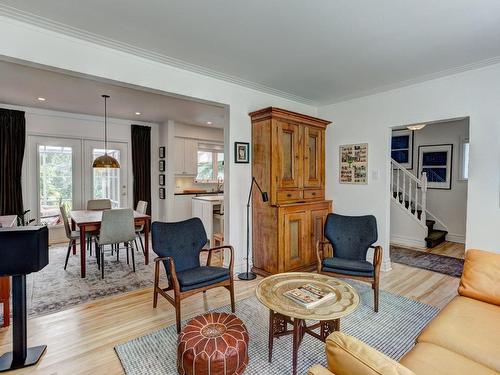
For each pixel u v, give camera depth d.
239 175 3.80
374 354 0.86
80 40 2.54
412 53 2.81
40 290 3.25
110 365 1.97
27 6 2.06
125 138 6.25
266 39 2.56
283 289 2.15
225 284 2.70
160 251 2.76
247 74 3.40
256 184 3.76
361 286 3.43
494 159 3.03
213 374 1.69
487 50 2.74
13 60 2.29
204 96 3.43
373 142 4.07
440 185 5.86
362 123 4.19
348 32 2.42
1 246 1.84
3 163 4.74
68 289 3.28
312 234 3.91
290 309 1.82
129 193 6.35
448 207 5.77
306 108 4.64
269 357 2.01
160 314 2.70
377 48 2.72
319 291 2.06
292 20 2.24
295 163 3.82
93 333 2.38
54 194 5.43
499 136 3.00
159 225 2.87
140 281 3.54
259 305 2.89
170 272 2.51
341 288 2.16
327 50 2.76
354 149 4.29
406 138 6.30
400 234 5.58
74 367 1.95
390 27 2.33
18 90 4.02
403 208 5.52
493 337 1.50
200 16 2.20
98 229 3.83
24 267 1.89
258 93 3.99
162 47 2.71
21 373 1.88
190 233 3.02
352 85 3.76
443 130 5.81
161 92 3.14
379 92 3.99
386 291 3.25
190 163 6.98
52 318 2.62
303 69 3.23
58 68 2.45
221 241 4.49
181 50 2.78
